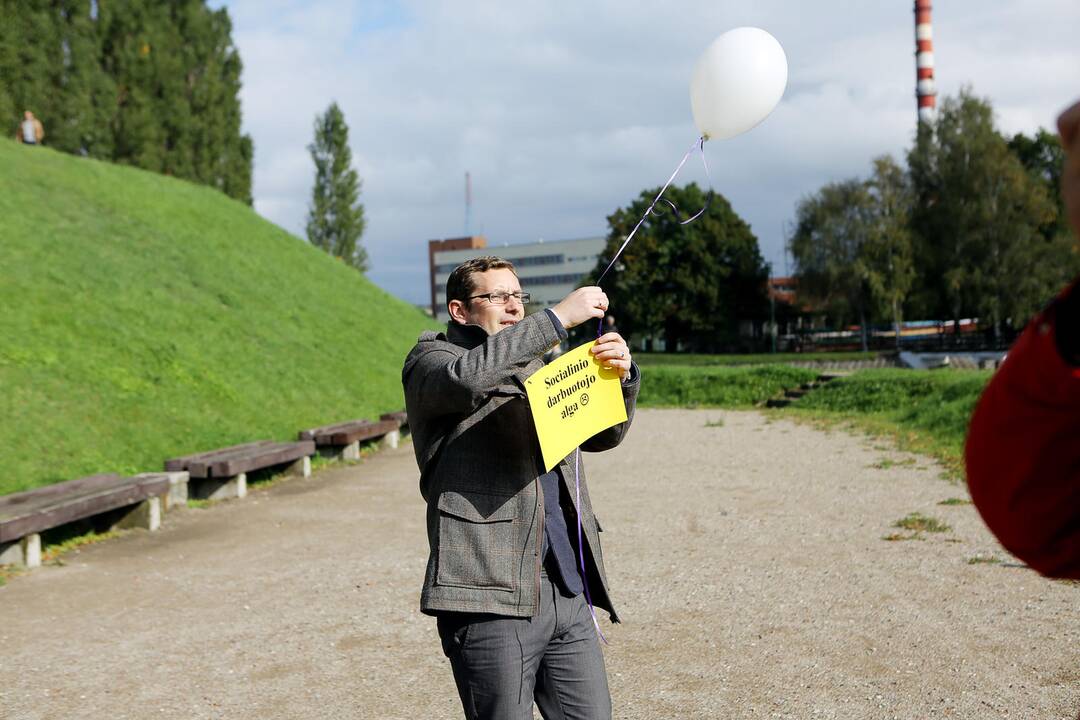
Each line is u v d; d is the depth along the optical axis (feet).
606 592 9.61
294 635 18.99
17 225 57.67
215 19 116.26
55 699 15.76
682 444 53.11
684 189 211.61
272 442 41.88
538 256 415.03
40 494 27.68
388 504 34.53
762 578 22.15
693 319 206.69
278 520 31.60
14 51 86.58
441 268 442.09
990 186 177.99
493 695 8.76
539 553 8.84
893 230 189.37
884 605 19.65
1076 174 2.62
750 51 9.74
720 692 15.30
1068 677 15.35
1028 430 2.82
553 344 8.55
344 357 67.10
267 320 65.72
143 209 75.66
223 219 85.10
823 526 28.09
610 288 211.61
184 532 29.76
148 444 38.78
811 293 204.54
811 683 15.53
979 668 15.89
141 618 20.38
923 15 250.16
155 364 47.42
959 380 68.69
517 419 9.03
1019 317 174.29
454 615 8.93
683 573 22.88
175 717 14.97
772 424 65.21
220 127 113.60
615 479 39.70
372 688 16.06
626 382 9.15
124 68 99.91
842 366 159.63
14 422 34.83
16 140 82.64
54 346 43.45
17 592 22.61
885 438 51.65
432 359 9.05
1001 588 20.62
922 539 25.77
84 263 56.80
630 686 15.71
